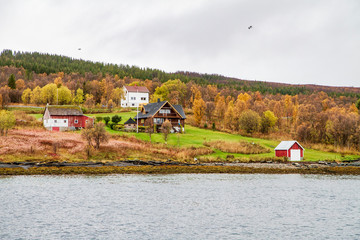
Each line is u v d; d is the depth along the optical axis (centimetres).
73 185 5444
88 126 8625
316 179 6619
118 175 6544
